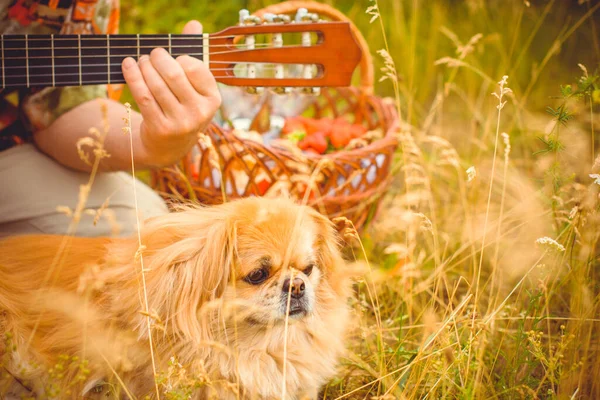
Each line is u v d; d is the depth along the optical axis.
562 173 2.95
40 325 2.39
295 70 2.89
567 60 6.11
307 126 3.74
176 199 3.17
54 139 2.96
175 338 2.33
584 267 2.62
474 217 3.69
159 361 2.28
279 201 2.56
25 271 2.53
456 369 2.44
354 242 3.62
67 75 2.66
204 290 2.32
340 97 4.43
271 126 3.76
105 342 2.28
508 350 2.71
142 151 2.82
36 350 2.36
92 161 2.95
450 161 3.46
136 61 2.68
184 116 2.54
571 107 3.00
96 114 2.94
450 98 5.95
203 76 2.52
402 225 3.40
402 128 3.23
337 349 2.64
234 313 2.25
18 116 3.04
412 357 2.46
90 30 3.07
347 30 2.72
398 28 5.88
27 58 2.62
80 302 2.35
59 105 2.92
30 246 2.61
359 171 3.29
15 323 2.36
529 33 6.49
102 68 2.67
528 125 4.53
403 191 4.23
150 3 5.89
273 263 2.36
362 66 3.83
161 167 2.97
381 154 3.59
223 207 2.50
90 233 2.95
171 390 2.11
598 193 2.55
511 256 3.21
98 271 2.30
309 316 2.41
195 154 3.53
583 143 3.12
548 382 2.53
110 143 2.89
